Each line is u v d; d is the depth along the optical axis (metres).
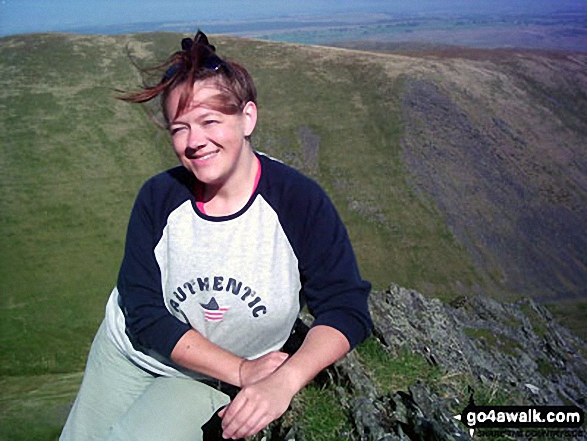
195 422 3.22
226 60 2.81
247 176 2.87
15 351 32.69
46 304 37.78
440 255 48.97
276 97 67.44
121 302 3.41
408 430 4.21
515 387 6.14
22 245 43.88
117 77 69.00
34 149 55.78
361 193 55.12
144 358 3.31
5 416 17.03
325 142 61.12
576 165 63.06
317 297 2.93
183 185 2.99
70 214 48.12
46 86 66.06
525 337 14.42
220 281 2.88
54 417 17.14
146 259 3.04
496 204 55.66
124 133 59.31
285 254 2.89
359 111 66.12
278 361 2.85
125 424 3.18
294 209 2.85
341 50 79.44
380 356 5.27
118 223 47.81
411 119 65.19
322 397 4.46
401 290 9.95
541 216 55.25
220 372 2.88
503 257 49.94
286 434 4.10
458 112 66.75
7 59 71.50
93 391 3.51
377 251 49.06
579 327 41.72
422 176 57.72
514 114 70.56
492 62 85.12
